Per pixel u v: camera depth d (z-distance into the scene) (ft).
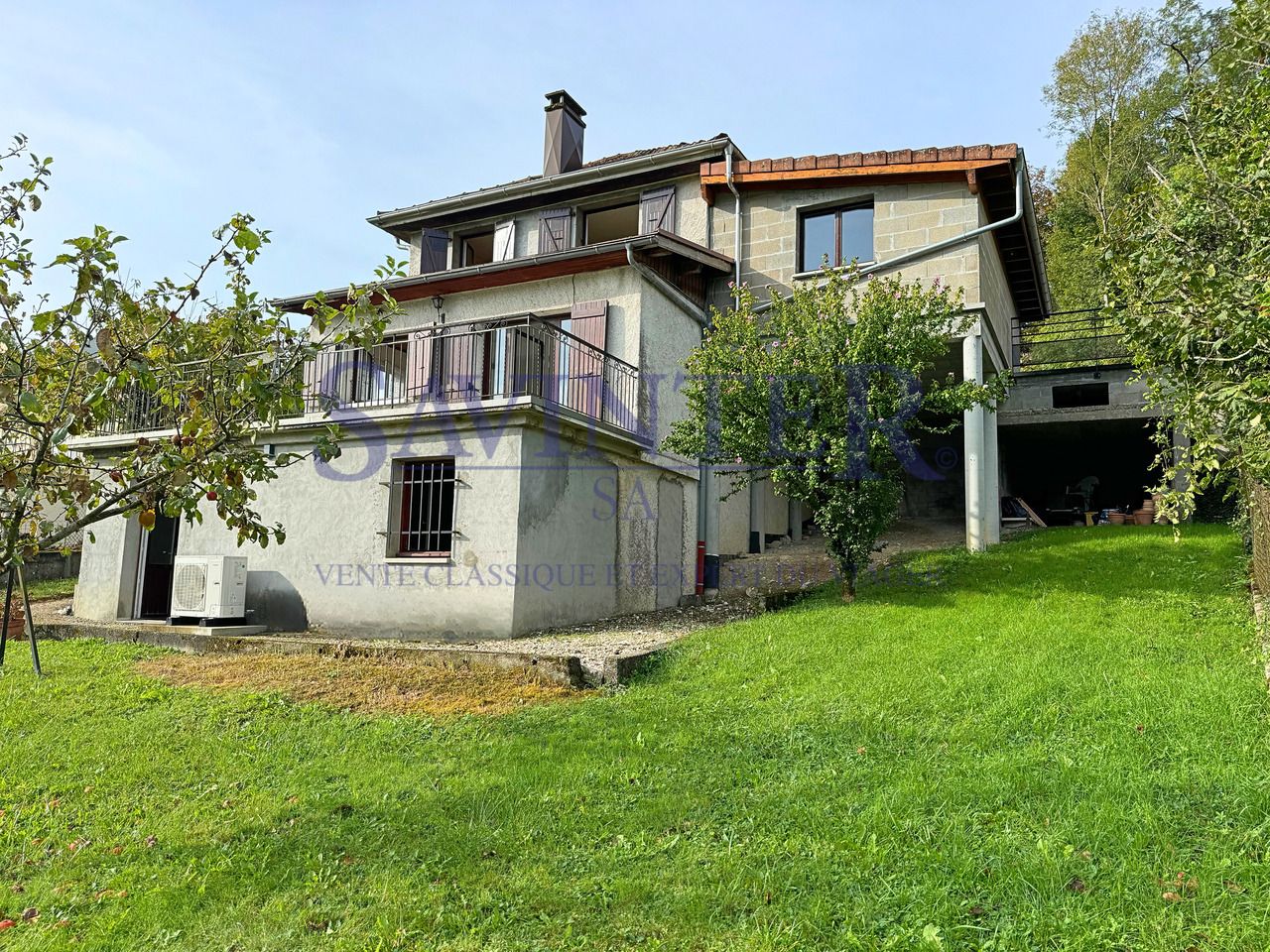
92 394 11.87
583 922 10.78
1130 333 14.87
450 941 10.54
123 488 13.70
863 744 16.62
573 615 33.88
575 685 23.16
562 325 41.63
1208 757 14.07
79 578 42.01
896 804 13.43
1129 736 15.42
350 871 12.71
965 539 44.04
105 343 12.54
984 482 41.32
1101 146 88.74
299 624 35.40
